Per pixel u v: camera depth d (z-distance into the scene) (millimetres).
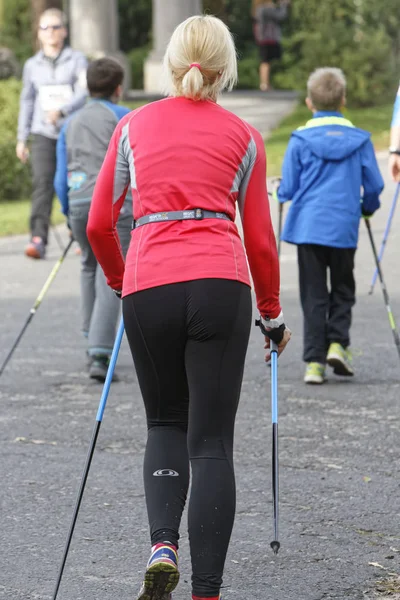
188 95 11945
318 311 22703
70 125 23297
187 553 14273
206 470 11461
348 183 22406
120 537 14805
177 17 89062
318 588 13164
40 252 38750
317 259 22641
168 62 12070
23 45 85312
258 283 12062
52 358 25297
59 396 22109
